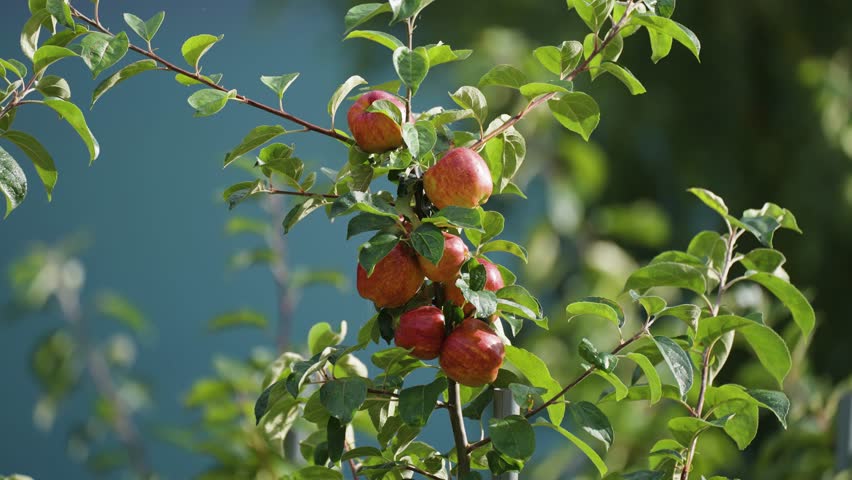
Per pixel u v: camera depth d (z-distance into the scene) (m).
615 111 6.40
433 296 3.19
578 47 3.23
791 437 4.06
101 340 7.56
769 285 3.39
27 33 3.22
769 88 6.77
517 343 6.00
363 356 6.11
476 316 3.10
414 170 3.19
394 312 3.18
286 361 3.43
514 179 5.39
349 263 7.38
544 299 6.02
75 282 5.47
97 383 5.28
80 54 3.11
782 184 6.75
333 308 7.41
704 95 6.62
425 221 3.06
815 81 6.67
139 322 5.61
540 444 6.09
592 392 4.95
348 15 3.09
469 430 6.09
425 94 6.38
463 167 3.09
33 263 5.32
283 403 3.33
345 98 3.26
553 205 5.41
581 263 5.57
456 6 6.39
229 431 3.94
